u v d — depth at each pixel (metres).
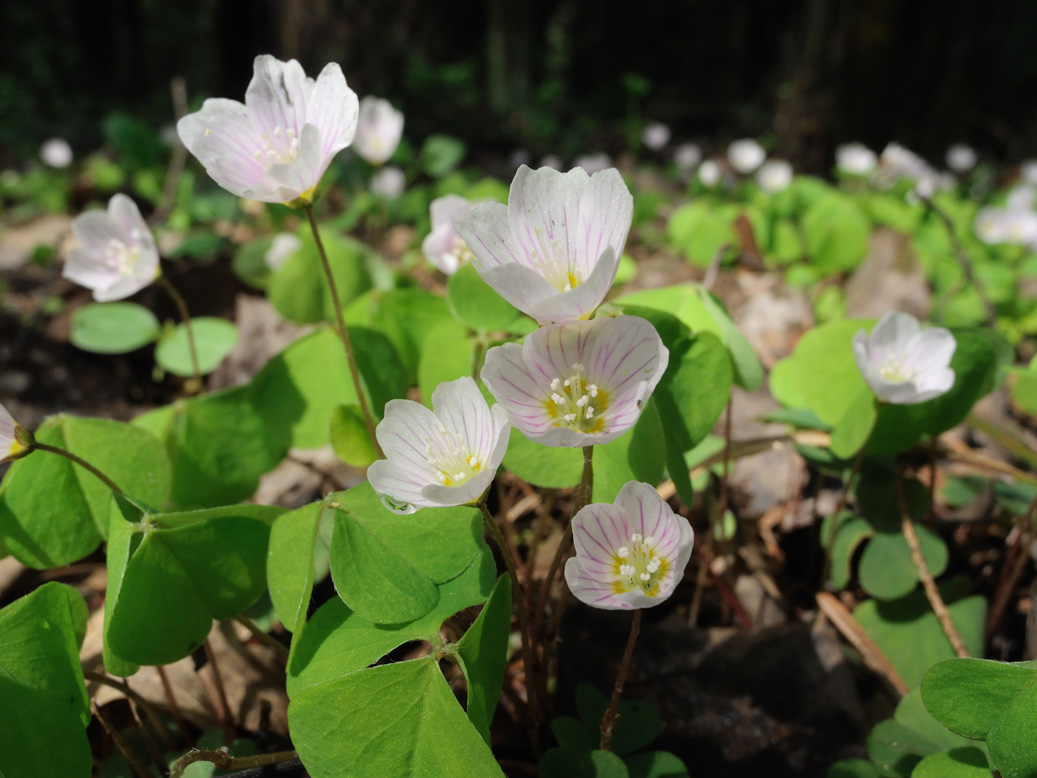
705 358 0.11
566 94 1.30
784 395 0.17
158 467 0.13
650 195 0.42
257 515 0.11
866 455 0.14
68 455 0.11
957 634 0.13
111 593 0.10
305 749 0.09
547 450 0.11
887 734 0.11
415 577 0.10
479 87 1.20
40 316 0.25
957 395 0.13
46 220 0.44
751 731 0.12
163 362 0.21
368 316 0.16
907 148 0.70
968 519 0.15
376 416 0.14
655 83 1.39
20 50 1.17
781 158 0.69
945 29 0.67
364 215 0.39
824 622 0.14
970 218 0.38
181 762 0.09
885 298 0.26
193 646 0.11
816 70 0.66
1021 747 0.09
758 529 0.16
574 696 0.12
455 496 0.08
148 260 0.15
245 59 1.21
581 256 0.09
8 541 0.12
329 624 0.10
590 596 0.09
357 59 0.67
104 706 0.12
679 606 0.15
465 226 0.09
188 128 0.11
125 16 1.26
